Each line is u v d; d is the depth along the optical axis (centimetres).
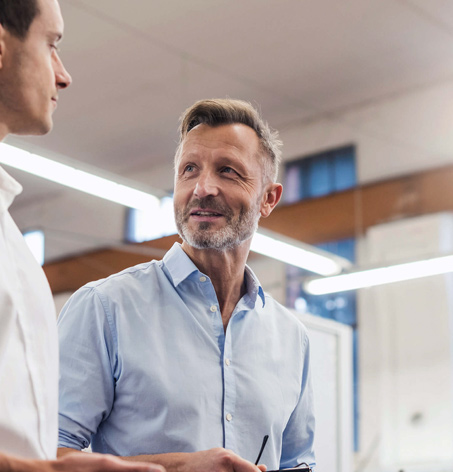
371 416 663
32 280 114
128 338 156
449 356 637
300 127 709
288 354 176
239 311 172
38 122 119
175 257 170
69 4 531
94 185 416
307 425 181
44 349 113
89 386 152
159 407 153
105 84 642
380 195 676
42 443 109
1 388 105
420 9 532
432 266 505
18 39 115
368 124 676
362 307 682
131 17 546
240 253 170
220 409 159
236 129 171
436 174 651
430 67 617
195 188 166
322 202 700
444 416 633
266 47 587
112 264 786
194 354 160
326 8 533
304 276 696
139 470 96
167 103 667
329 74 629
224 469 135
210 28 562
